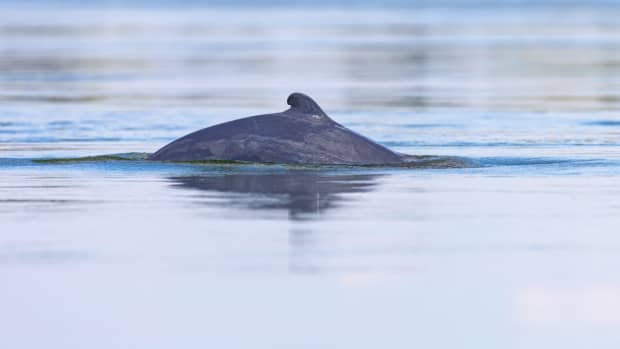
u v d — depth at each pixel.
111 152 74.00
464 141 82.50
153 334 31.98
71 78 157.00
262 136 64.94
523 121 100.31
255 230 44.72
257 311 34.03
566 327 32.72
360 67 181.00
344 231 44.66
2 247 42.00
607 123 97.88
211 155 64.56
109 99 124.56
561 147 77.50
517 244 42.53
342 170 62.16
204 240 42.97
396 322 33.00
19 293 35.75
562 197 53.56
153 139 84.06
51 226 45.97
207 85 145.75
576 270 38.53
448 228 45.50
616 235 44.09
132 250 41.41
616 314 33.69
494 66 183.88
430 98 126.81
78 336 31.80
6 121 98.31
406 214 48.38
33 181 58.84
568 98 126.31
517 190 55.66
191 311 34.00
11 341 31.39
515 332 32.28
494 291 35.94
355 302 34.88
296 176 59.59
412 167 63.84
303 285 36.59
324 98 127.00
